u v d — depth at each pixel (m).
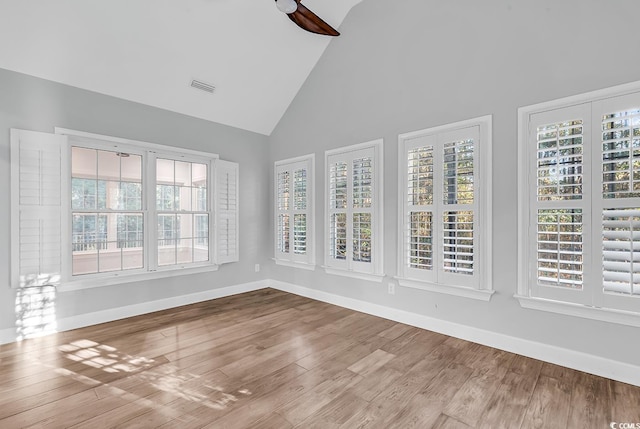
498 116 2.55
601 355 2.12
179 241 3.84
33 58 2.74
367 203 3.46
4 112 2.70
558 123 2.28
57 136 2.92
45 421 1.67
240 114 4.22
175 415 1.73
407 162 3.12
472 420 1.69
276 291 4.52
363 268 3.48
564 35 2.25
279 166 4.59
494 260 2.58
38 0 2.46
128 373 2.19
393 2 3.23
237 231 4.34
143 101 3.47
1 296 2.69
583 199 2.17
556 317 2.29
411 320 3.11
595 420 1.68
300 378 2.12
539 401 1.85
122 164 3.40
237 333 2.92
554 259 2.31
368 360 2.38
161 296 3.66
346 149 3.67
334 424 1.66
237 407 1.80
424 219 2.99
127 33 2.92
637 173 2.00
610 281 2.07
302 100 4.24
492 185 2.59
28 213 2.79
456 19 2.78
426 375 2.16
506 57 2.51
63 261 2.96
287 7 2.65
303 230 4.23
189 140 3.88
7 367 2.26
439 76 2.89
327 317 3.37
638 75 1.99
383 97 3.33
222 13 3.15
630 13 2.01
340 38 3.74
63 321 2.99
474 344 2.66
